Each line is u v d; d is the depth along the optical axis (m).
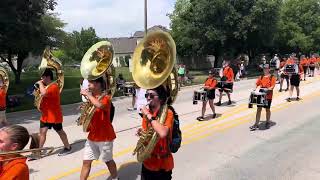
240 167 8.27
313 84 23.88
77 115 16.11
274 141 10.33
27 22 21.17
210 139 10.62
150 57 5.21
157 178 5.18
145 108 4.96
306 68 26.52
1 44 22.50
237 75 32.59
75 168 8.20
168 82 5.20
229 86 16.45
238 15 39.09
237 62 36.66
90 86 6.79
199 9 40.09
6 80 10.48
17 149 3.66
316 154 9.08
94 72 6.85
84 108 6.82
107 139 6.82
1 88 10.37
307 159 8.73
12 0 19.03
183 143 10.22
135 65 5.29
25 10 20.58
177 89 5.20
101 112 6.71
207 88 13.42
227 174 7.85
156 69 5.14
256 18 39.66
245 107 15.83
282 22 52.16
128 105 18.52
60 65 8.87
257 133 11.23
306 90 20.97
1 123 10.45
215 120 13.27
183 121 13.21
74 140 10.55
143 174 5.26
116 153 9.32
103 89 6.87
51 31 35.62
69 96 23.42
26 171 3.67
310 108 15.27
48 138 10.78
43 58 8.84
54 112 8.85
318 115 13.77
